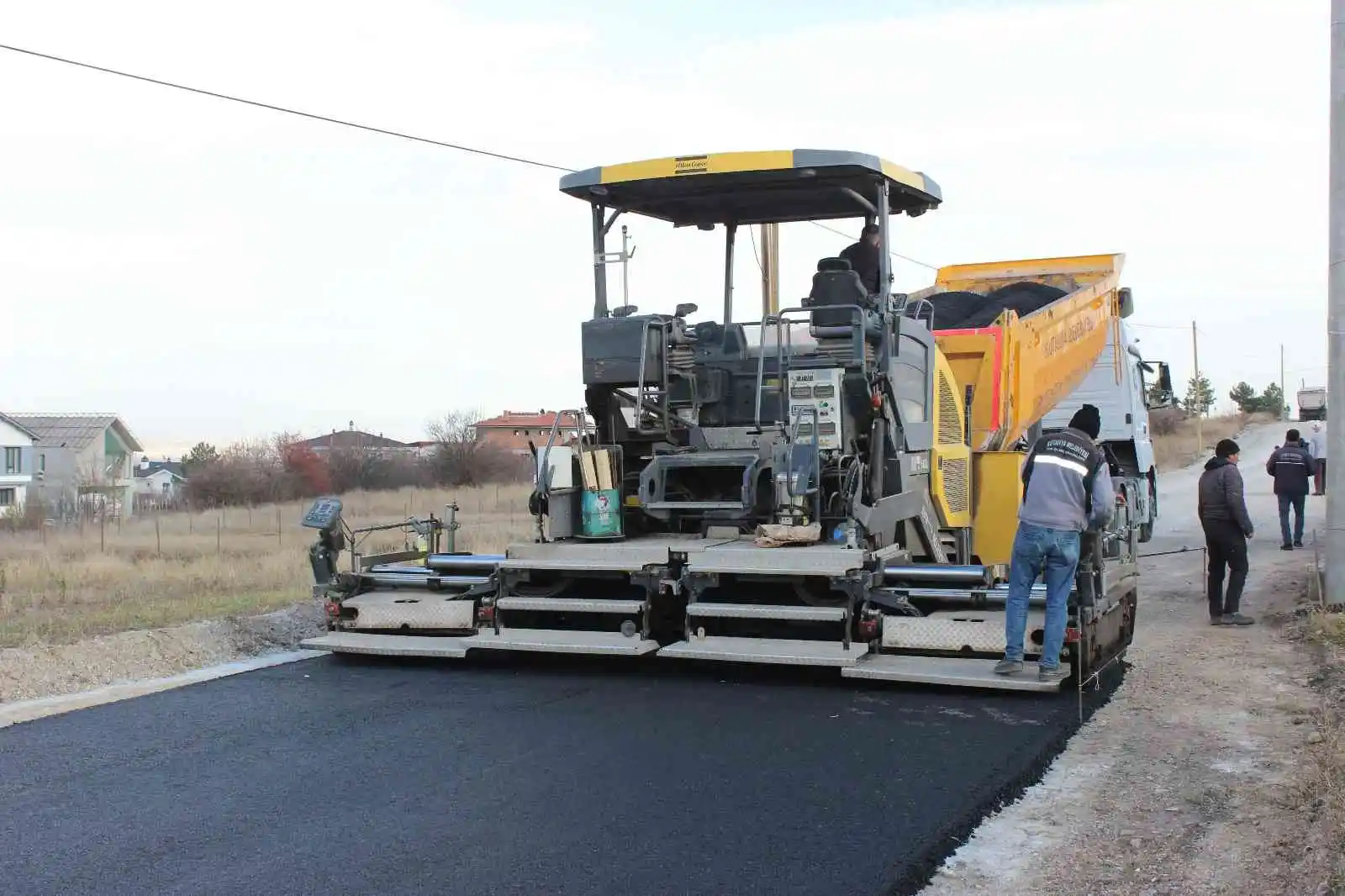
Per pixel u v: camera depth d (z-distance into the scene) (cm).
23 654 859
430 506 3203
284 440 4356
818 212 973
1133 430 1623
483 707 749
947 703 751
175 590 1294
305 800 564
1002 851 508
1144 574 1459
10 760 636
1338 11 1074
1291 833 515
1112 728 708
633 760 627
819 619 793
